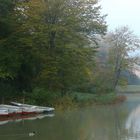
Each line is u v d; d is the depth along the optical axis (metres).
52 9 47.78
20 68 47.59
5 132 29.58
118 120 37.47
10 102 43.78
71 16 48.62
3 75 43.19
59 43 48.53
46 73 47.81
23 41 46.34
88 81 60.59
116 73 76.06
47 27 47.25
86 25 52.22
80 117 39.84
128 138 27.69
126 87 83.00
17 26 46.91
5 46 45.69
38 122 35.44
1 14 44.97
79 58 49.81
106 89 68.94
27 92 47.75
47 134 28.98
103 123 35.28
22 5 47.41
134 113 44.38
